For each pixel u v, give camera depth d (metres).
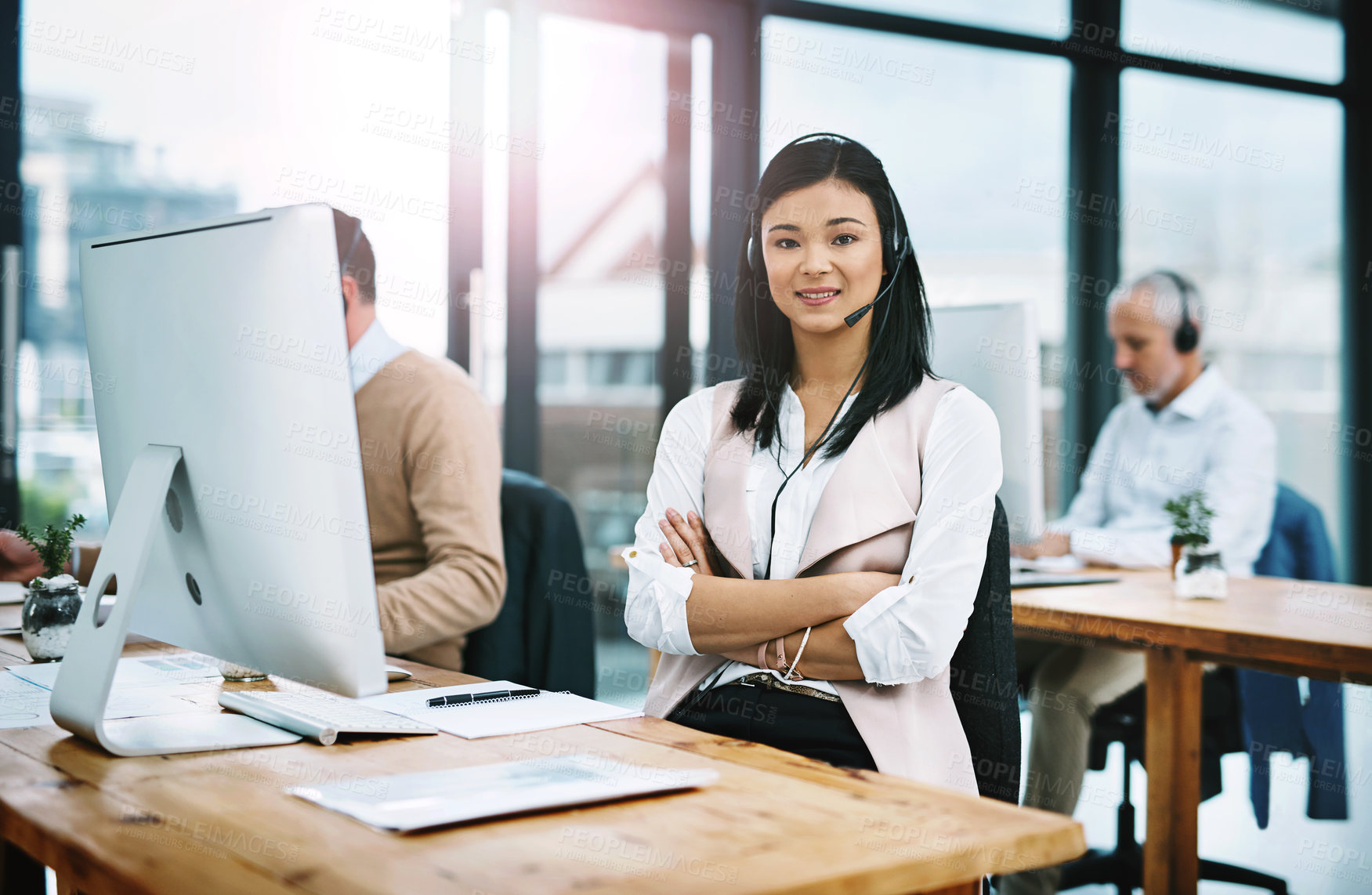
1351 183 4.46
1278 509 2.94
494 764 1.07
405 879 0.77
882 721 1.41
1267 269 4.34
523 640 2.07
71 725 1.14
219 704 1.34
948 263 3.82
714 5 3.52
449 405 2.04
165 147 3.00
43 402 2.93
